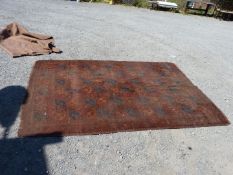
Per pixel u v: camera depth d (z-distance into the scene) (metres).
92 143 3.44
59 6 9.59
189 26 9.81
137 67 5.54
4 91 4.17
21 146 3.23
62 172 2.99
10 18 7.44
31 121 3.60
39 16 8.02
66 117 3.76
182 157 3.45
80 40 6.57
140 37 7.50
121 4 11.80
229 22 11.94
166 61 6.11
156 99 4.48
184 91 4.88
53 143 3.34
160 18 10.36
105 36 7.13
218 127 4.10
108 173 3.06
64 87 4.43
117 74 5.11
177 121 4.04
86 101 4.15
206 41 8.14
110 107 4.10
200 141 3.76
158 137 3.70
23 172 2.92
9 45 5.52
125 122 3.84
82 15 8.84
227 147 3.74
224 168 3.38
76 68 5.10
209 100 4.72
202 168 3.33
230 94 5.12
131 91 4.59
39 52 5.46
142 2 12.32
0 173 2.88
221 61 6.66
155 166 3.25
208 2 12.97
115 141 3.53
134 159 3.30
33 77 4.59
